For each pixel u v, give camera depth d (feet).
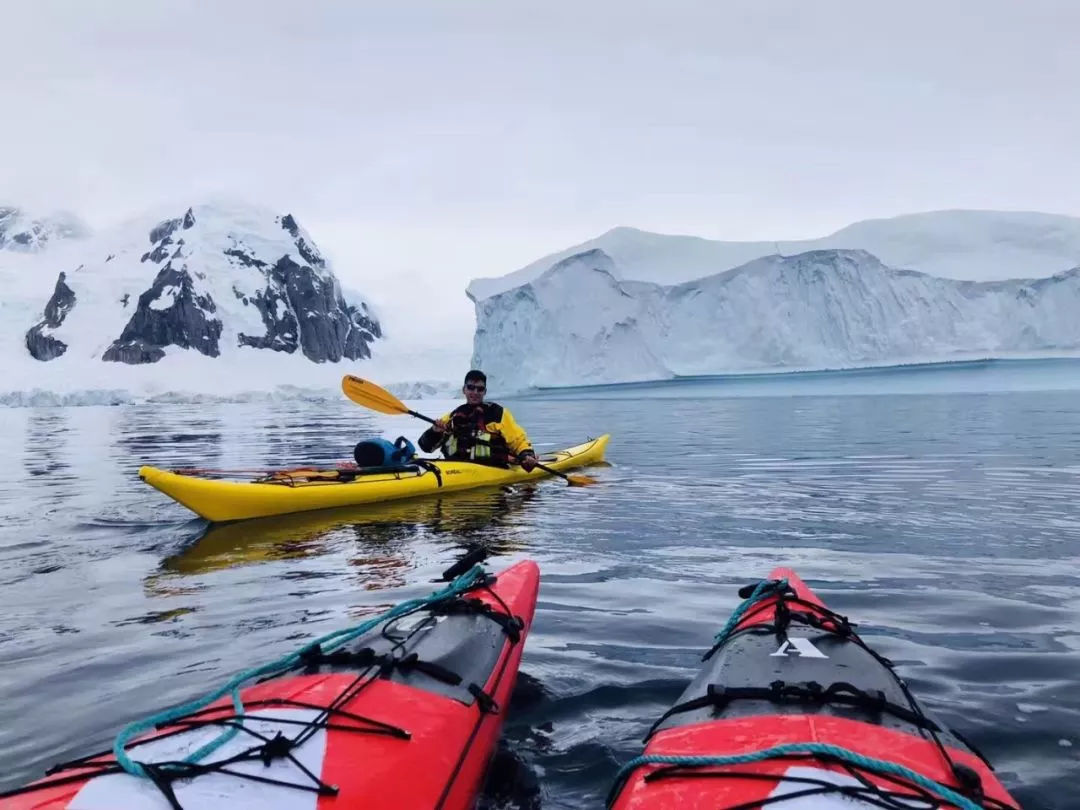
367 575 14.46
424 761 5.81
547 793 6.80
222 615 12.16
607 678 9.27
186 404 185.88
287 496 20.54
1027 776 6.89
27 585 14.08
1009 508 20.10
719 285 97.45
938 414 55.88
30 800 4.88
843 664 7.14
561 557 15.69
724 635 8.42
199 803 4.78
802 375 95.14
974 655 9.87
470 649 8.05
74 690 9.23
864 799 4.75
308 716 5.94
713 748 5.64
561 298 96.22
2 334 269.44
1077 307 89.92
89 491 26.37
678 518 19.66
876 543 16.47
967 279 93.30
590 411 70.74
